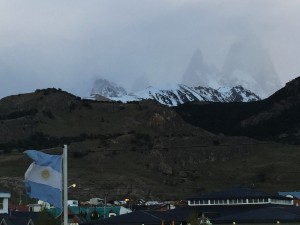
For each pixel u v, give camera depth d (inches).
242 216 2758.4
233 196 3309.5
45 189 1040.2
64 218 1053.2
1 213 3489.2
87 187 7377.0
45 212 2655.0
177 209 3316.9
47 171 1040.8
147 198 7411.4
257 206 3216.0
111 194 7313.0
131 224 2906.0
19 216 3538.4
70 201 5280.5
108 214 4672.7
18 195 5895.7
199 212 3139.8
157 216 3009.4
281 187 7588.6
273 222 2635.3
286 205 3280.0
